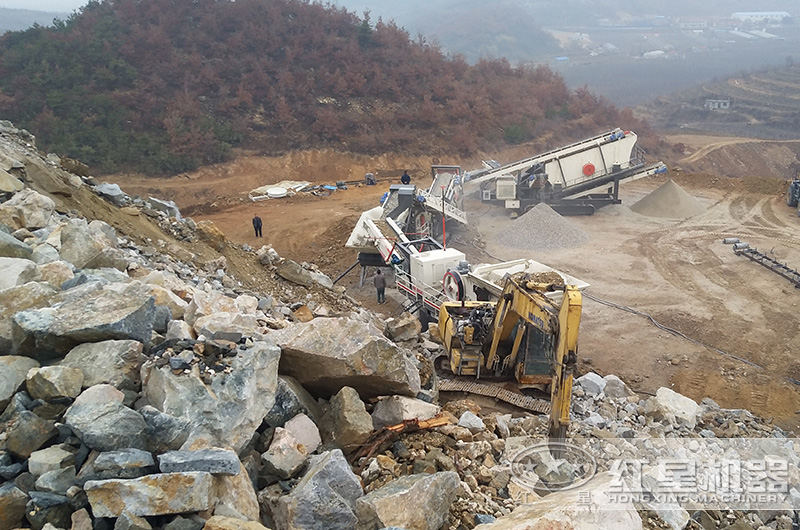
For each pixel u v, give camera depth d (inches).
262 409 203.9
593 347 590.6
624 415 418.9
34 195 317.7
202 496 157.9
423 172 1550.2
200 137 1478.8
